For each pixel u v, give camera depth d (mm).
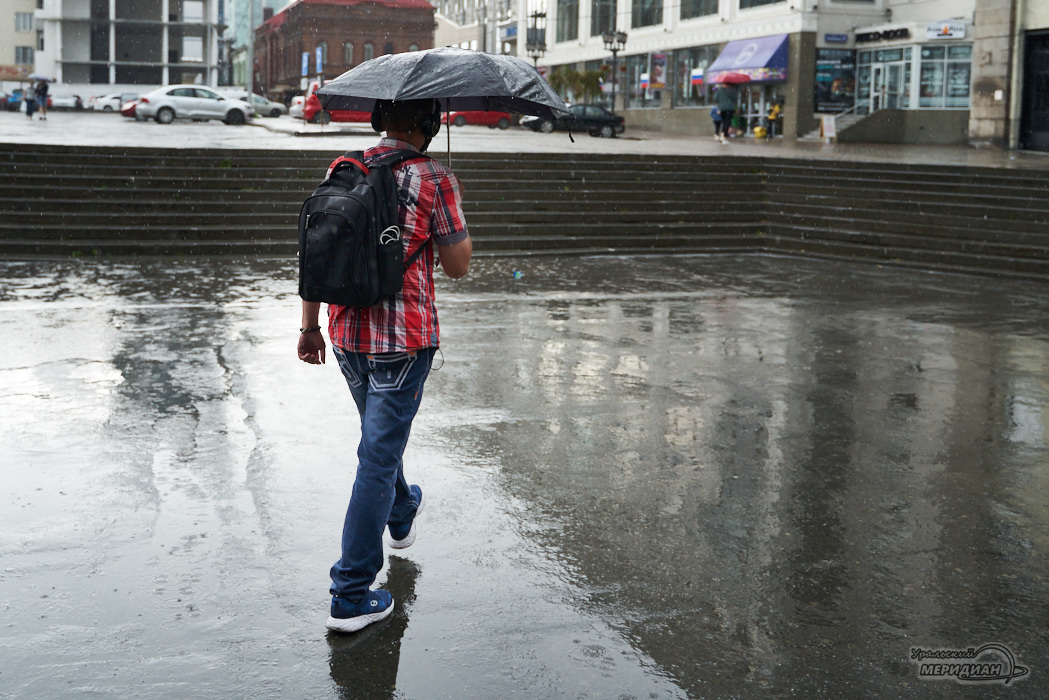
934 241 13594
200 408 5648
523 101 3426
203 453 4855
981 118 29797
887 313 9500
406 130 3154
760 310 9539
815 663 3025
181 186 14305
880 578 3641
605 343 7820
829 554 3848
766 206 16297
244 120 38469
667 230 15141
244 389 6086
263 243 13094
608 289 10742
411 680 2889
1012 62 28641
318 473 4617
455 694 2818
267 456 4840
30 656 2939
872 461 5020
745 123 41688
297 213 14047
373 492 3107
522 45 61656
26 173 14102
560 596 3441
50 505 4125
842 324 8867
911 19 37688
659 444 5230
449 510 4219
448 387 6312
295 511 4145
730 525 4121
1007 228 13570
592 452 5066
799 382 6676
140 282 10422
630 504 4344
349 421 5457
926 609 3400
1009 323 9055
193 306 8984
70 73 75125
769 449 5188
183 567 3576
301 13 81188
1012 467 4961
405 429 3201
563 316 8984
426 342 3148
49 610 3223
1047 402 6258
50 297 9289
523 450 5070
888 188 15938
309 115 35969
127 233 12906
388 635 3148
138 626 3143
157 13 75500
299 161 15445
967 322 9070
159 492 4316
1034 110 28297
